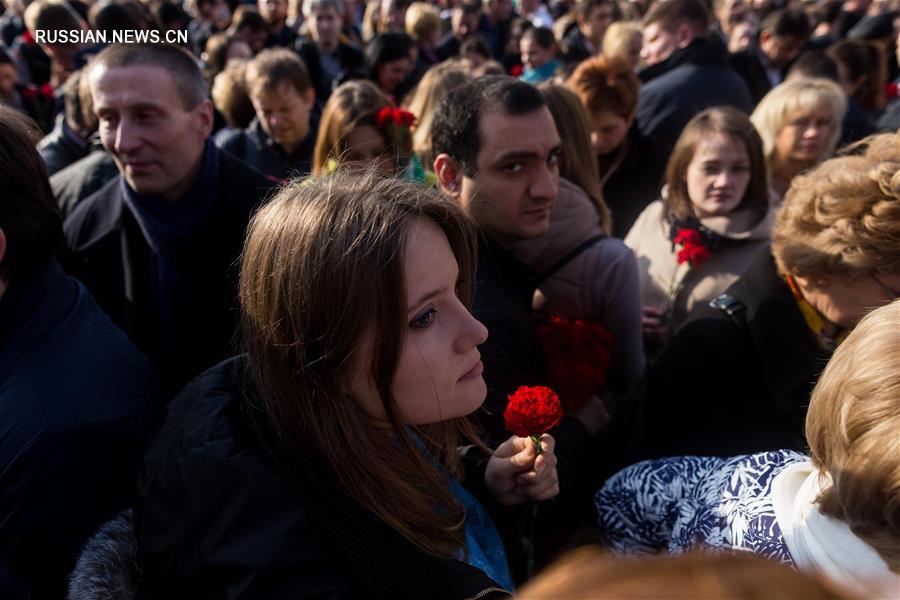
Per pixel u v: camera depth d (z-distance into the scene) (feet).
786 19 18.10
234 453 3.06
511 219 5.63
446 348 3.17
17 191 4.34
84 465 3.94
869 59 16.06
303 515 2.94
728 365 5.44
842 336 5.08
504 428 4.88
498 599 2.97
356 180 3.21
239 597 2.80
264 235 3.11
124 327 7.01
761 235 8.36
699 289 8.52
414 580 2.92
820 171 4.87
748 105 13.19
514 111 5.42
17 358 4.17
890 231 4.33
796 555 3.01
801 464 3.50
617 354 6.93
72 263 7.07
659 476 4.31
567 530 5.45
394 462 3.20
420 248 3.03
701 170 8.36
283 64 11.57
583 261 6.48
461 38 25.79
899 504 2.48
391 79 16.90
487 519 4.01
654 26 14.78
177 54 6.55
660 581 1.11
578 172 7.36
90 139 10.85
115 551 3.31
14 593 3.50
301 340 2.97
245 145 12.32
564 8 32.94
